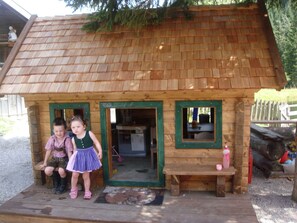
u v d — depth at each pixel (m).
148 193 5.08
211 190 5.13
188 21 5.70
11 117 15.94
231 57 4.90
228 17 5.63
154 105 5.04
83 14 6.43
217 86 4.49
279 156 6.54
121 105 5.16
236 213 4.31
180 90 4.57
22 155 9.20
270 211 4.92
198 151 5.04
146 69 4.98
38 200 4.91
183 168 4.88
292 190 5.84
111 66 5.16
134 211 4.45
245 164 4.95
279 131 8.88
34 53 5.73
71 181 5.21
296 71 19.89
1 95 5.14
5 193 6.01
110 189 5.30
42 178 5.58
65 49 5.68
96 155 4.91
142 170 6.04
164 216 4.27
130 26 5.58
